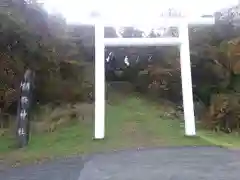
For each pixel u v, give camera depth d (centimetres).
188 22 1228
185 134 1195
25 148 1030
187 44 1222
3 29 1130
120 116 1441
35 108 1362
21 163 852
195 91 1588
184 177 621
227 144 1066
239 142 1128
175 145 1034
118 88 1844
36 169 765
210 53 1546
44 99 1437
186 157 823
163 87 1720
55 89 1457
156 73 1748
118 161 802
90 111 1452
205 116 1462
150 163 762
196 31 1579
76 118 1363
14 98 1280
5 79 1270
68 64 1509
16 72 1262
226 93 1509
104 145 1051
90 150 984
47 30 1309
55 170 736
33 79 1164
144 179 618
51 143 1088
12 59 1237
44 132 1210
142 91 1822
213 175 630
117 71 1948
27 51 1250
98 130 1151
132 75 1906
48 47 1333
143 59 1888
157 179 614
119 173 673
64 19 1420
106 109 1540
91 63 1681
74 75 1562
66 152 964
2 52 1223
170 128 1292
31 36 1227
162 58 1788
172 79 1695
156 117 1441
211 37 1570
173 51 1709
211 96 1521
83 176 664
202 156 833
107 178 638
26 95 1102
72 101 1506
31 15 1227
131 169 705
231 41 1491
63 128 1258
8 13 1110
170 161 778
